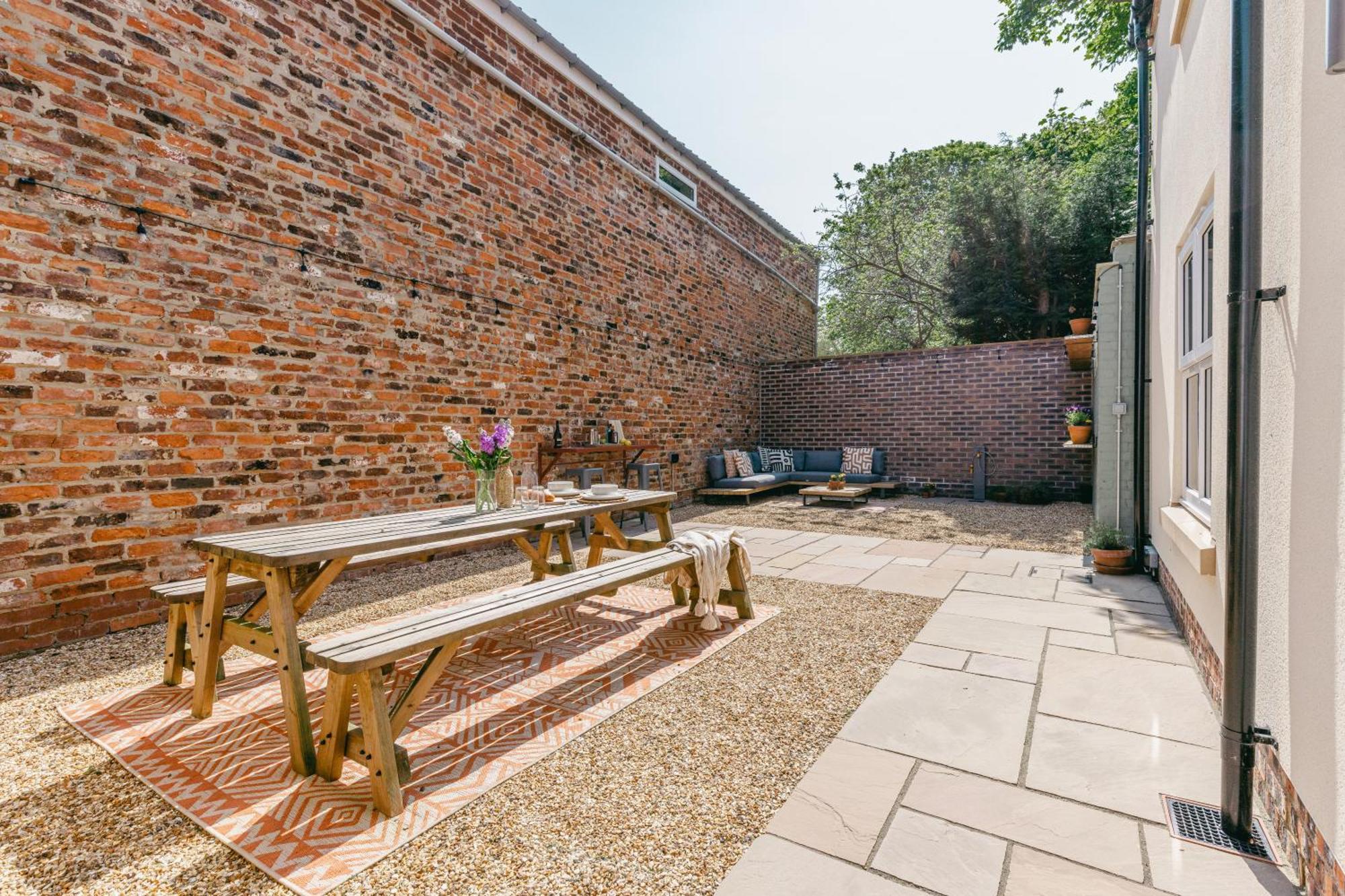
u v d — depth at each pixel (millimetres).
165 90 3504
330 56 4348
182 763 1984
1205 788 1801
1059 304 12516
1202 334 2934
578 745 2094
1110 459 4898
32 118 3021
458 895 1382
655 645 3115
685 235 9078
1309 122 1381
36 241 3037
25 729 2223
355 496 4492
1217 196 2330
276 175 4023
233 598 3836
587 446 6535
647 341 8180
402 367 4852
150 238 3439
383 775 1697
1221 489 2277
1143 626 3322
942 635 3229
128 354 3355
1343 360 1202
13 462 2973
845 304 16141
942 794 1780
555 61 6504
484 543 5715
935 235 13922
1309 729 1350
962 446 9930
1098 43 13172
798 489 10922
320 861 1498
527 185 6129
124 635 3281
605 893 1383
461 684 2627
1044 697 2455
